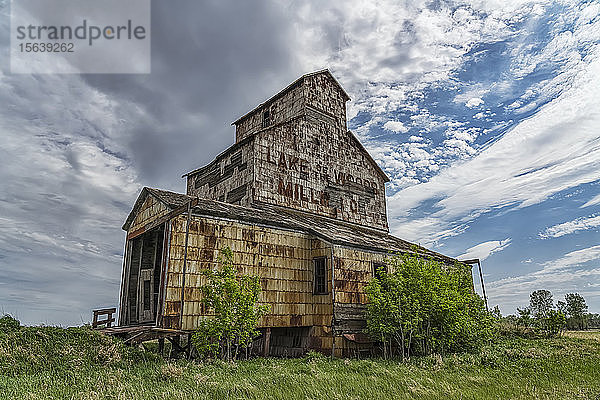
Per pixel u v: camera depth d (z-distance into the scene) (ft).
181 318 43.32
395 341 55.42
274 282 52.80
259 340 51.24
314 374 34.73
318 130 83.82
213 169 83.20
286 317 52.75
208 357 40.75
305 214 75.36
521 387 31.78
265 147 73.61
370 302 54.19
